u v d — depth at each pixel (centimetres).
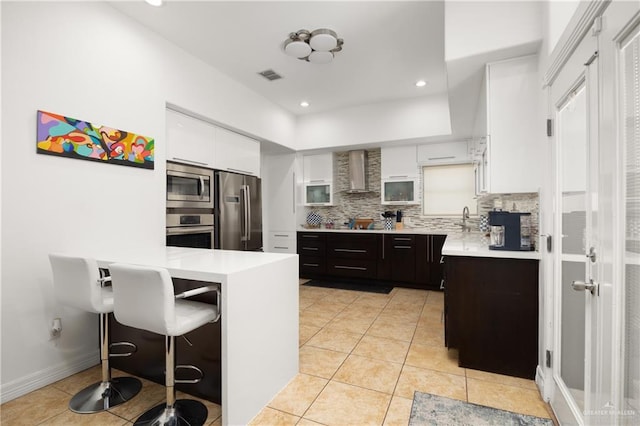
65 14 221
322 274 539
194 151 339
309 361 242
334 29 284
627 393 101
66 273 181
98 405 184
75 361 228
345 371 227
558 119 175
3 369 192
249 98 414
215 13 262
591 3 120
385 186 520
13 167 194
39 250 207
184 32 289
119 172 256
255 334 178
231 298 160
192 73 327
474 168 455
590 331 130
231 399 160
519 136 220
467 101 308
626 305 101
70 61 223
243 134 418
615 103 106
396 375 221
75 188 226
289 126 513
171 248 262
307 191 574
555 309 178
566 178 164
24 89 199
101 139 242
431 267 466
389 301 410
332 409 183
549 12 184
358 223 552
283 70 364
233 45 311
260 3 249
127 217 261
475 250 232
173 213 312
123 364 228
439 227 515
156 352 212
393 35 293
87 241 233
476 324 227
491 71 227
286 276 209
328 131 513
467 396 195
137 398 194
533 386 206
